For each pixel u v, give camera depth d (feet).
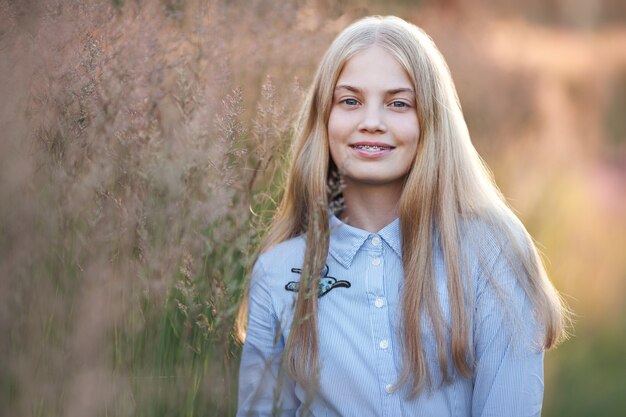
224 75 7.91
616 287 16.43
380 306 6.76
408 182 6.83
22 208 7.09
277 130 7.28
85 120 6.92
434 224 6.88
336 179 7.09
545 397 13.62
